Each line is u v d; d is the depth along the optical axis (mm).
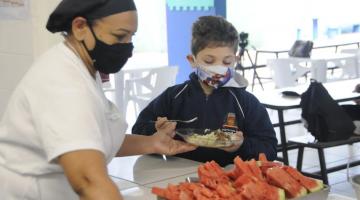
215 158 1883
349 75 6539
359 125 3393
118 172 1736
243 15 9023
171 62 5629
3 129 1207
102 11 1093
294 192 1234
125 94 5043
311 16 9766
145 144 1638
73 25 1137
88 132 1012
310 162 4355
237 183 1259
